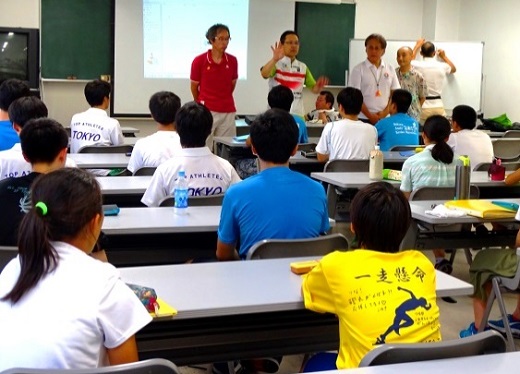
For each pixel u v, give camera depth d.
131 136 7.54
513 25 9.09
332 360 2.11
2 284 1.51
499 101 9.43
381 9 9.95
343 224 5.23
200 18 9.04
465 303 4.06
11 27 8.37
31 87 8.50
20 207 2.46
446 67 8.94
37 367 1.42
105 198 3.85
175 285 2.10
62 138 2.57
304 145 5.85
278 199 2.61
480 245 3.55
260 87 9.39
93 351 1.47
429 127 4.15
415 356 1.52
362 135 5.31
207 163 3.36
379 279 1.86
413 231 3.38
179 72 9.08
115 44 8.81
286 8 9.34
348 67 9.61
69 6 8.60
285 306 1.96
